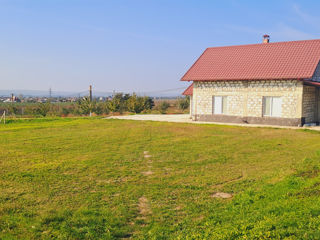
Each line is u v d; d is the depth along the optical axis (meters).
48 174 8.66
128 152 11.91
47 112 39.75
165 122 24.20
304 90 20.92
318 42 22.94
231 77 23.02
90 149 12.57
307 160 9.52
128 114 37.09
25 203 6.41
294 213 5.23
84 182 7.94
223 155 11.23
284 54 23.19
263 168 9.20
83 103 41.50
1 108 49.69
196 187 7.50
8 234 4.97
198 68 25.80
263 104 22.27
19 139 15.38
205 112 25.08
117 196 6.93
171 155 11.30
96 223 5.51
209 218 5.70
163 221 5.65
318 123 22.30
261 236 4.60
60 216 5.70
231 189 7.31
